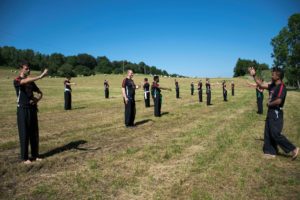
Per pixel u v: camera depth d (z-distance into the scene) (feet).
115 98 102.22
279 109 25.04
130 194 18.47
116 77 324.19
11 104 78.43
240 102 87.66
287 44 227.81
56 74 362.53
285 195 18.26
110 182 20.27
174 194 18.38
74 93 133.90
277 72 24.94
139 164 23.97
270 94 25.61
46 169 22.91
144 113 57.67
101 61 553.23
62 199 17.81
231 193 18.42
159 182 20.25
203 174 21.54
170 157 25.89
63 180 20.61
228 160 24.75
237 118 49.96
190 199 17.70
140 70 569.64
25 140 24.26
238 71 492.13
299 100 101.81
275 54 230.27
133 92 41.34
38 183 20.13
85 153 27.27
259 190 18.93
